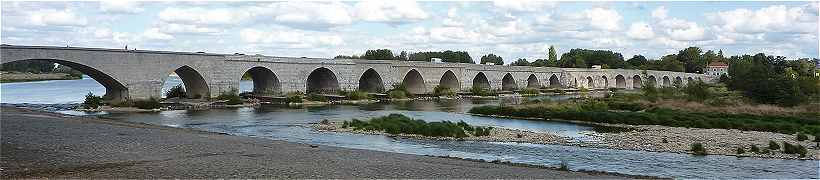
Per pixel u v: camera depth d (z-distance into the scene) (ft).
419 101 325.42
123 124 159.84
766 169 103.81
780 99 260.01
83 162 90.79
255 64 286.66
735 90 358.02
